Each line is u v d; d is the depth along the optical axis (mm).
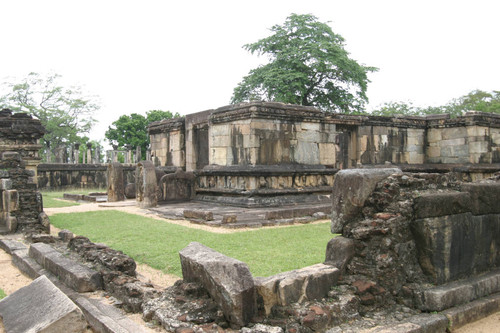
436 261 5082
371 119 19453
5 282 6738
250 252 7641
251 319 4219
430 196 5129
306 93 32812
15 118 18500
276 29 32594
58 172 28922
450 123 20203
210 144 17203
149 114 47094
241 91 32875
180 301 4520
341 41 32969
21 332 3756
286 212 11906
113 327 4336
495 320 5000
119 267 5910
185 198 17266
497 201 5887
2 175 10875
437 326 4535
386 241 4934
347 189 5305
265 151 15359
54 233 10883
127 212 14508
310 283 4586
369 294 4777
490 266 5809
